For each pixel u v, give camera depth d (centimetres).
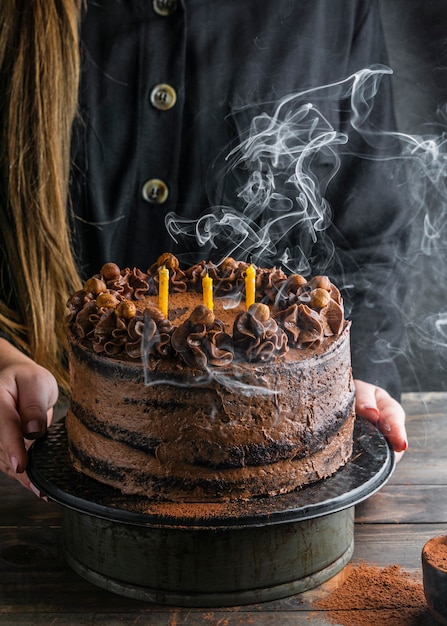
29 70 164
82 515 113
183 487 110
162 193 180
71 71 166
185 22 174
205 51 177
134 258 184
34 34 162
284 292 125
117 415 112
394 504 131
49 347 166
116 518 107
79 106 175
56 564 118
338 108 190
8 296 182
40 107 162
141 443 111
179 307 125
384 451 125
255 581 109
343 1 185
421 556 108
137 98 175
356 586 112
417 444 150
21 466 122
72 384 121
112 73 174
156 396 109
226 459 109
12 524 128
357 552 119
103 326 115
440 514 128
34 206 165
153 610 108
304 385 112
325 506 108
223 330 110
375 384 171
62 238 165
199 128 179
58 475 118
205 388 108
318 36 184
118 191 179
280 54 181
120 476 113
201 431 108
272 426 110
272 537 108
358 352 178
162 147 178
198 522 105
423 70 224
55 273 166
